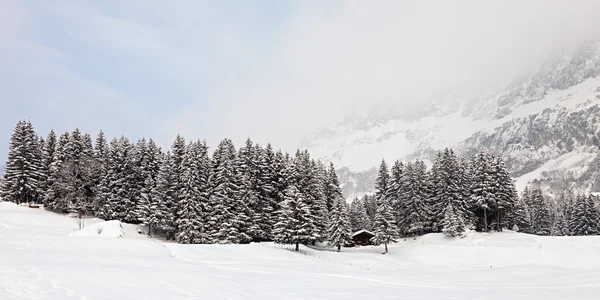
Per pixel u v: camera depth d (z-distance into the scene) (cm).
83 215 6284
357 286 1895
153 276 1598
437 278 2462
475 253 5016
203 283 1580
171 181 5869
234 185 5628
